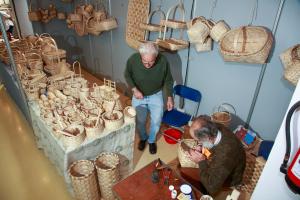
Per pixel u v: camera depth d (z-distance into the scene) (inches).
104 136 80.0
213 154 68.9
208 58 107.0
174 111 119.7
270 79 88.9
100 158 83.0
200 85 116.0
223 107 109.6
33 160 106.9
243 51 81.7
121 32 148.8
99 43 174.7
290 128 49.8
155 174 66.4
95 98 92.5
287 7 76.9
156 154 112.9
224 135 68.0
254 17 85.7
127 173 98.3
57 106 87.5
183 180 66.9
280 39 81.7
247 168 88.1
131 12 131.0
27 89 99.0
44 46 131.8
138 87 103.3
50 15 183.0
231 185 76.7
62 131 73.8
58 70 119.0
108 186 81.4
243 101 100.6
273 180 57.1
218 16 96.1
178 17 111.9
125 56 154.3
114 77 174.9
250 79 94.7
